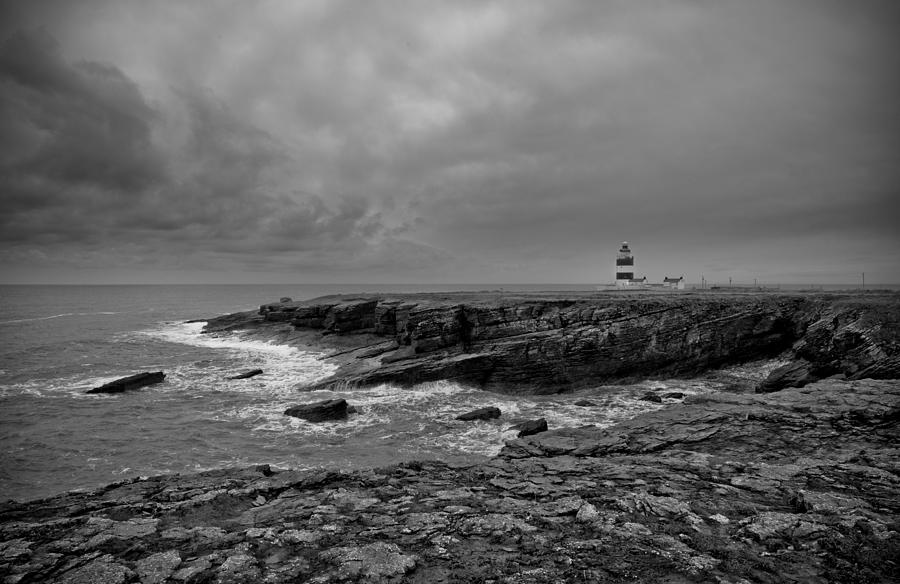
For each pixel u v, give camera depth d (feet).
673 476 37.06
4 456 63.77
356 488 36.47
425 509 31.12
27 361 131.54
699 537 25.86
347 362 123.95
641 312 110.22
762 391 91.71
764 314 112.27
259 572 22.67
